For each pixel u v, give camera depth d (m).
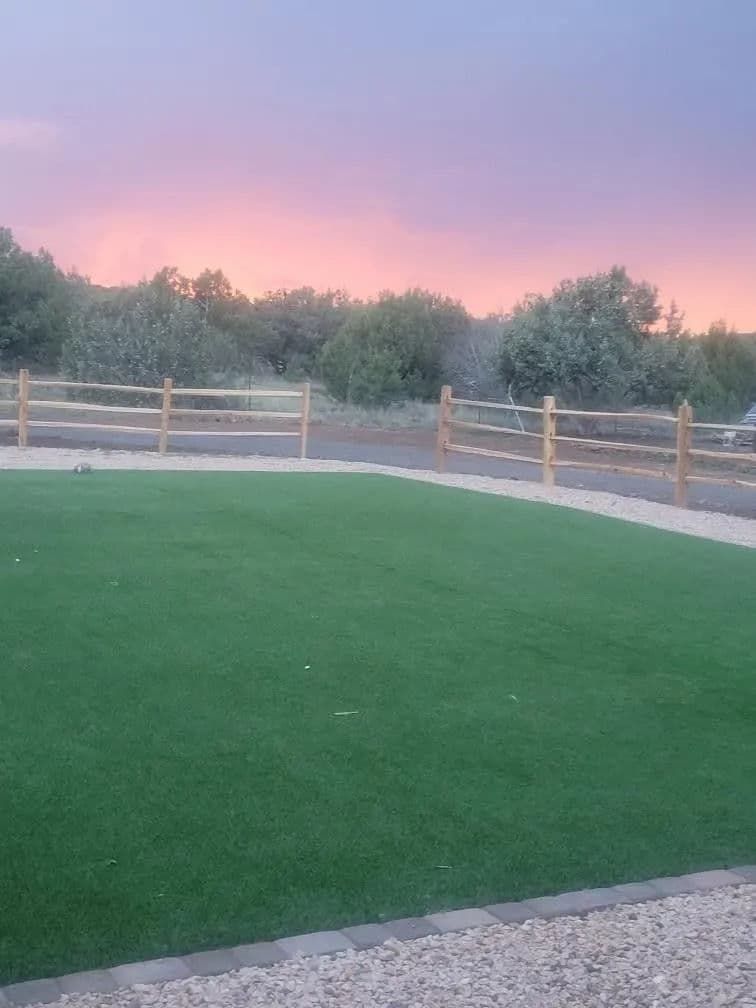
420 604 9.65
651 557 12.39
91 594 9.34
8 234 45.41
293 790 5.53
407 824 5.21
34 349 45.47
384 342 38.88
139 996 3.67
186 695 6.89
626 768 6.09
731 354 42.31
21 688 6.83
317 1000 3.70
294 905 4.36
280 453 25.02
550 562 11.84
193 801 5.32
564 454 28.53
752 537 14.73
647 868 4.88
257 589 9.88
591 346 33.78
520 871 4.79
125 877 4.51
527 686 7.48
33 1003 3.60
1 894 4.32
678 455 17.75
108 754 5.86
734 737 6.67
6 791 5.31
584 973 3.96
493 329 39.09
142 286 37.88
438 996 3.76
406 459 25.28
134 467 19.62
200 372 34.41
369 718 6.66
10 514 12.98
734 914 4.48
